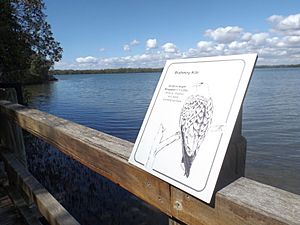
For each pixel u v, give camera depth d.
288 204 0.62
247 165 13.42
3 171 2.94
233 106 0.71
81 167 9.32
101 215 6.08
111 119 25.36
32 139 11.02
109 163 1.16
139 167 0.95
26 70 11.85
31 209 2.27
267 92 57.44
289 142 17.70
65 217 1.56
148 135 0.96
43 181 8.11
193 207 0.78
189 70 0.90
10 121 2.49
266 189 0.70
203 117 0.78
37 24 12.82
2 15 9.64
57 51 14.04
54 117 1.89
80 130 1.52
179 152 0.82
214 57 0.83
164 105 0.94
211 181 0.70
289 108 33.59
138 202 6.70
